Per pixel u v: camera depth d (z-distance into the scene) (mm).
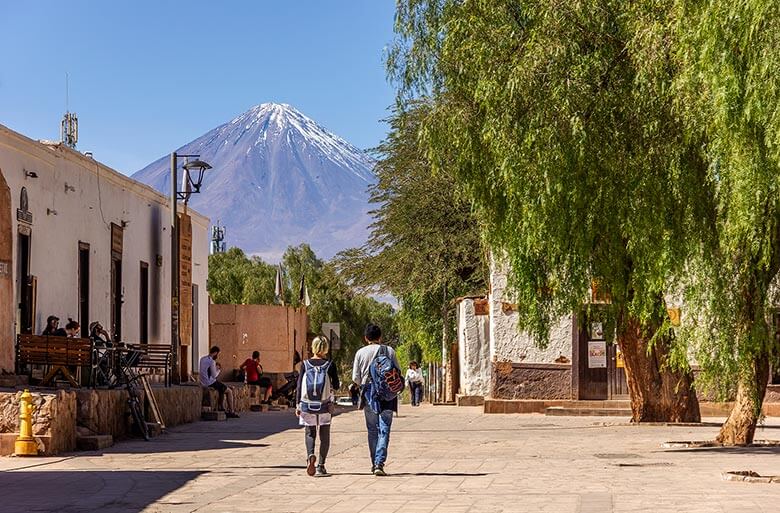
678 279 16859
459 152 19312
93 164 29516
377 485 14000
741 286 16250
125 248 32625
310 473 15008
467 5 18234
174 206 32844
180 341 37906
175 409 27141
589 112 16750
